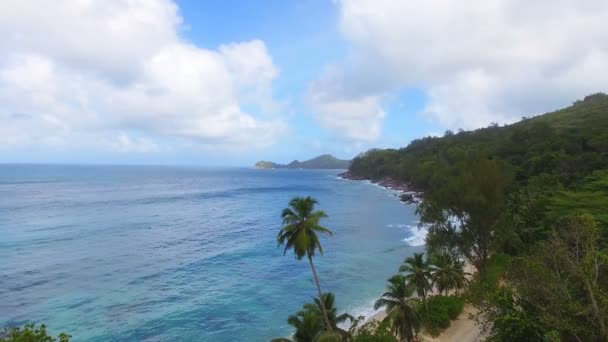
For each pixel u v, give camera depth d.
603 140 100.62
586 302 17.97
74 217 113.75
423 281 37.66
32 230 93.56
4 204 137.88
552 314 17.84
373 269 63.97
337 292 53.31
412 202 150.12
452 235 47.62
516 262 20.61
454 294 43.41
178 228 100.31
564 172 87.75
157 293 52.78
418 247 78.88
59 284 55.69
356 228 100.88
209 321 44.03
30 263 65.62
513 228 52.41
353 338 29.50
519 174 106.31
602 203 44.81
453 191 45.75
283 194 194.75
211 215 123.75
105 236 88.19
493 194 44.62
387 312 32.94
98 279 58.16
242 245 82.00
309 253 32.19
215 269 64.44
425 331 36.12
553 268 19.45
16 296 50.69
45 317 44.38
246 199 172.62
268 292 53.75
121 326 42.31
